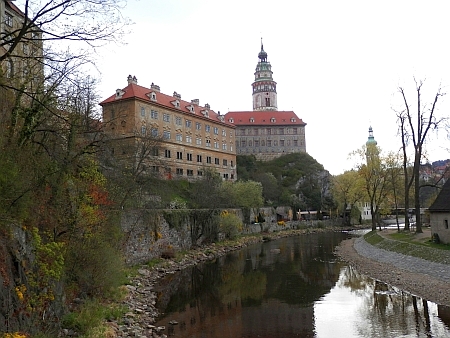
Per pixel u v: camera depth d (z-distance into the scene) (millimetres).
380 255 41438
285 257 48188
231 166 102125
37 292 14875
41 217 17656
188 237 51500
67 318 16906
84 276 20625
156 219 42125
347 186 100750
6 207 14297
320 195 121688
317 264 41594
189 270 39250
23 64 19531
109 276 23016
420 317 21234
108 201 26156
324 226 102688
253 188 83938
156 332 19688
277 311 23812
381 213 77250
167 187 57938
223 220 62969
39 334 13539
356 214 110250
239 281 33562
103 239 23719
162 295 28234
